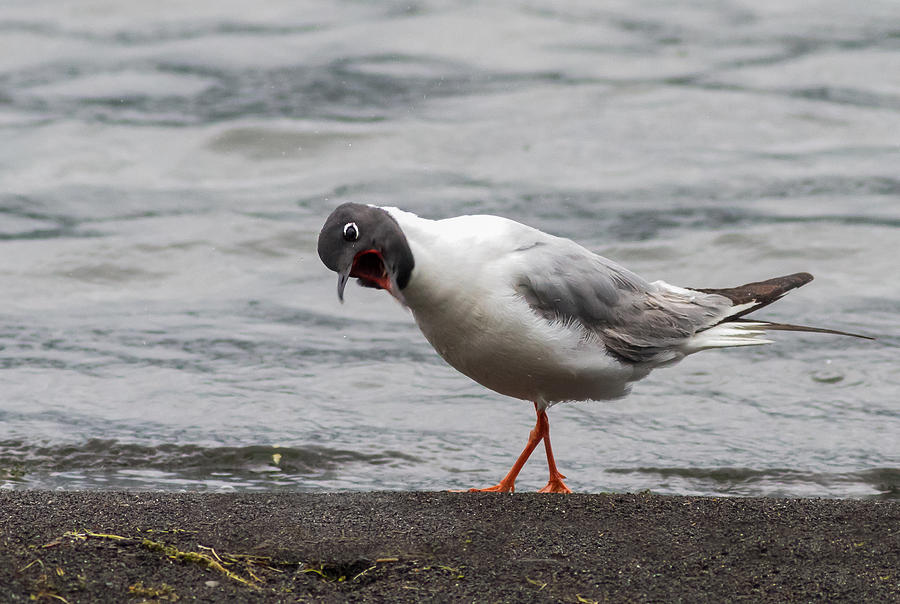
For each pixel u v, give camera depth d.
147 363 13.32
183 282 16.38
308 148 21.77
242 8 31.41
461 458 10.98
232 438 11.23
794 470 10.62
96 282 16.28
